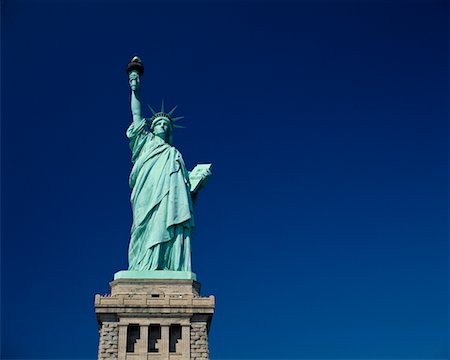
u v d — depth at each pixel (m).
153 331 102.00
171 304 102.81
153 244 111.00
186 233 114.06
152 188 116.31
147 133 123.12
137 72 126.62
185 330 101.50
